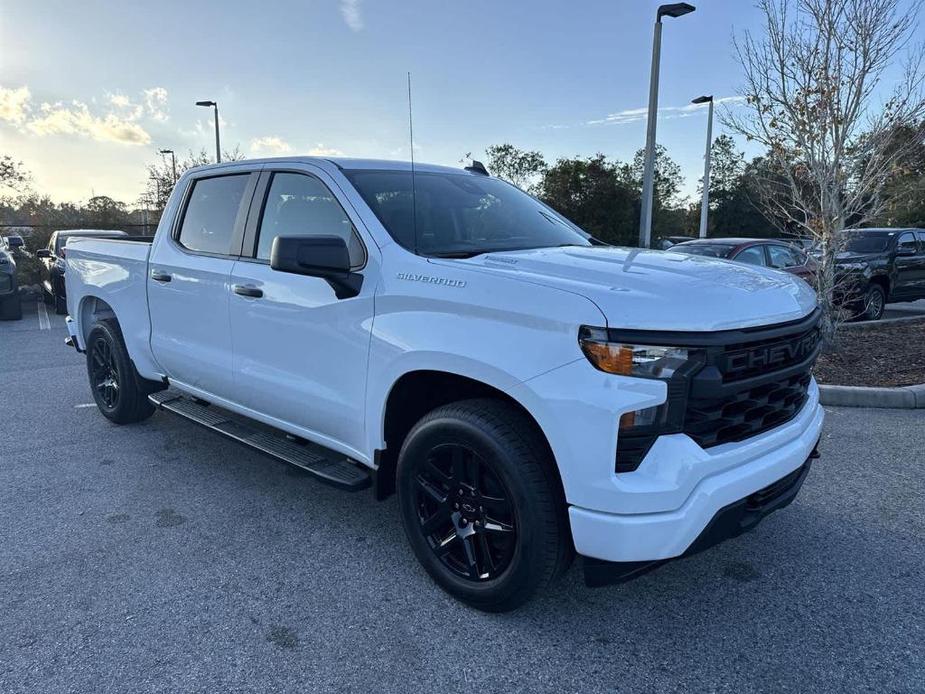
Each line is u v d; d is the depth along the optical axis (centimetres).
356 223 321
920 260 1216
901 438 502
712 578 313
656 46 1273
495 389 269
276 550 339
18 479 432
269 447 368
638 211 3581
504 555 270
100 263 514
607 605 291
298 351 340
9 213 2297
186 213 436
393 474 321
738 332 243
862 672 247
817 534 354
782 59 734
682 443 234
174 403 458
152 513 381
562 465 238
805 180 789
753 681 243
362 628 274
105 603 291
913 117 711
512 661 254
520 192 433
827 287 754
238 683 241
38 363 824
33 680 242
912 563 324
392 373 290
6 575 314
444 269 279
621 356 228
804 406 303
